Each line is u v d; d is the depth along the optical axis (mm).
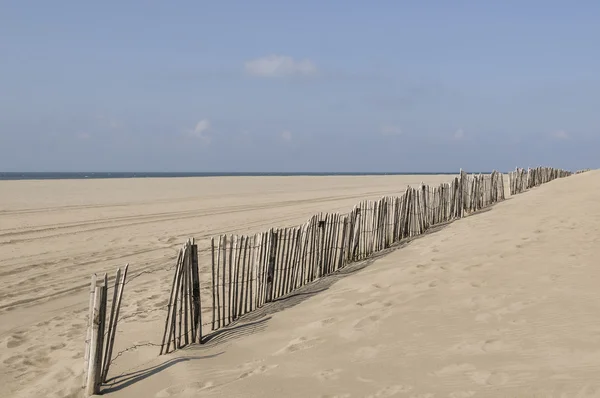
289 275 8109
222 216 19141
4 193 27938
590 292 5754
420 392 4035
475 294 6270
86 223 17250
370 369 4613
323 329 5910
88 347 5176
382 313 6062
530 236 9289
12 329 7383
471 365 4359
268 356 5344
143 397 4688
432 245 10070
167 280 9836
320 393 4270
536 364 4191
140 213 20125
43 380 5523
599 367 3953
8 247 13133
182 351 5773
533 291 6070
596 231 9164
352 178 59719
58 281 10016
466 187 15977
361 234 10398
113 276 10328
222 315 7125
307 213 19703
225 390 4539
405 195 12242
